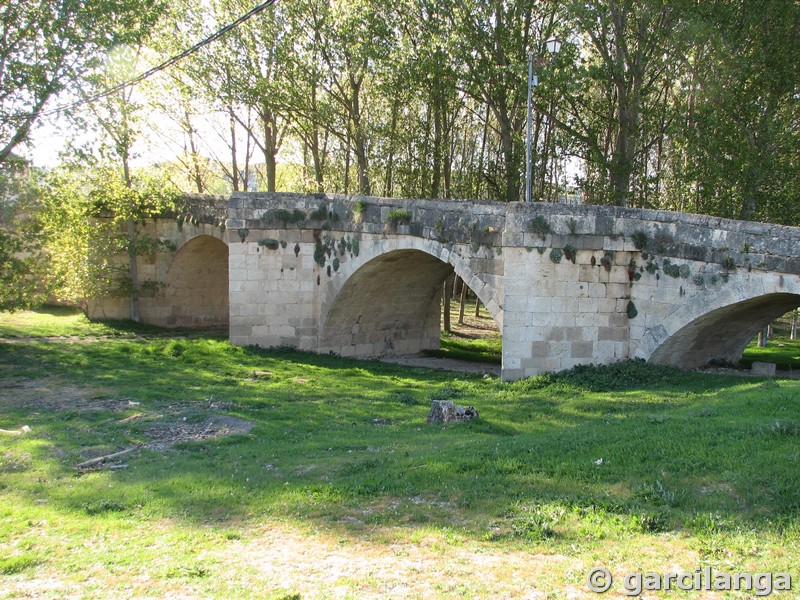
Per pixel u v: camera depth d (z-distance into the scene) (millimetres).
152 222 31219
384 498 8703
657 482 7996
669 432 9953
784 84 22609
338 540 7430
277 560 6988
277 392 17625
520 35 24469
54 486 10078
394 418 14859
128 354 22703
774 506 7094
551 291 17781
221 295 33812
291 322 24156
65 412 15172
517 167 25562
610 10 23312
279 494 9148
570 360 17844
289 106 27984
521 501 8070
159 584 6465
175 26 28609
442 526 7594
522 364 17969
